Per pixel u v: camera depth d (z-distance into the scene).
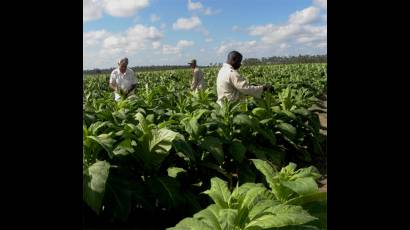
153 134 4.32
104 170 3.58
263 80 23.12
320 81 21.42
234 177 6.21
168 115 6.99
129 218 4.50
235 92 7.31
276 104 8.30
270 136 6.33
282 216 2.04
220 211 2.19
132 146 4.36
